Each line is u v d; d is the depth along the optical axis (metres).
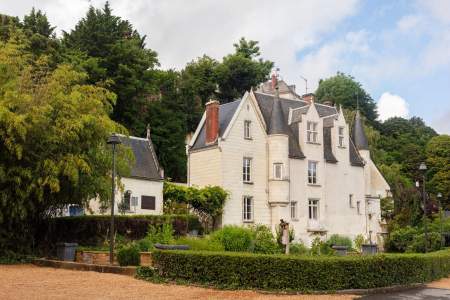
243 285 16.48
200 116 67.06
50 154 24.47
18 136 23.23
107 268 20.17
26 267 22.16
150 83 60.38
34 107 23.39
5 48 25.86
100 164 27.17
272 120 43.91
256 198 42.38
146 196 41.19
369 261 17.67
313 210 45.72
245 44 82.75
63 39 57.97
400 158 83.75
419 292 17.66
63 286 16.31
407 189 57.12
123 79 55.22
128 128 56.56
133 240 28.83
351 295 16.36
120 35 61.62
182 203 39.88
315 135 46.84
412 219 53.19
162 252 18.23
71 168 23.80
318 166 46.44
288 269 16.33
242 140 42.22
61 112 25.00
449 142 81.44
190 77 70.44
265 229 31.47
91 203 36.81
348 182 49.41
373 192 54.88
